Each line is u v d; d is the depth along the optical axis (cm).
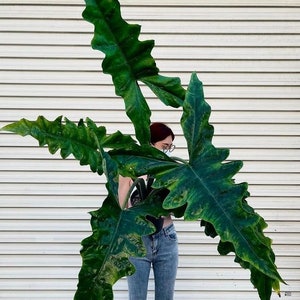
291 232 454
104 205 221
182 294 457
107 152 244
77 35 438
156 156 244
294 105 446
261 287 237
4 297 457
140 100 261
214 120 447
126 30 241
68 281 457
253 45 441
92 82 442
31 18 436
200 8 437
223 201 217
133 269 214
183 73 443
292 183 450
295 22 439
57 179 448
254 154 448
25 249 454
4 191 447
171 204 219
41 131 253
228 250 243
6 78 440
